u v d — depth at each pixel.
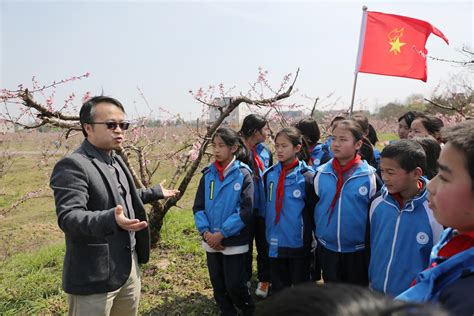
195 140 5.82
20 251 5.77
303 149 3.75
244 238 3.05
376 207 2.30
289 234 3.01
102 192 2.15
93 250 2.09
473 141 0.94
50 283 4.02
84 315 2.11
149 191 2.77
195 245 4.95
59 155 8.43
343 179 2.74
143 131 6.73
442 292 0.88
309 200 3.03
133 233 2.39
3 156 9.64
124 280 2.22
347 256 2.70
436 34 4.75
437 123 3.28
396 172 2.10
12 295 3.78
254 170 3.64
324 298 0.53
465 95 7.39
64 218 1.92
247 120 3.82
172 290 3.84
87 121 2.22
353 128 2.70
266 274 3.63
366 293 0.55
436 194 1.04
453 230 1.16
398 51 4.76
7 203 8.88
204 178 3.31
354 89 4.79
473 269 0.90
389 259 2.16
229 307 3.17
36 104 3.59
